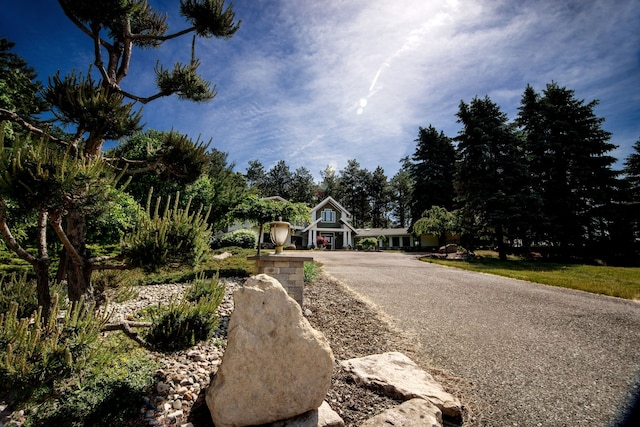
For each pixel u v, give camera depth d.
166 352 3.01
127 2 4.27
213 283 3.90
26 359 1.98
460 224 22.11
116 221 9.27
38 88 3.60
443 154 34.56
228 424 2.01
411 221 36.12
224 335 4.14
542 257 21.95
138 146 13.30
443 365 3.53
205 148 5.11
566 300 7.14
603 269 14.42
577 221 22.42
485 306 6.46
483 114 22.72
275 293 2.36
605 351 4.05
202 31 5.27
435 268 13.72
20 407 2.17
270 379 2.17
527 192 20.78
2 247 7.99
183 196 14.23
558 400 2.80
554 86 24.70
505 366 3.53
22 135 3.35
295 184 55.53
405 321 5.19
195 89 5.20
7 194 2.43
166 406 2.38
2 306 3.48
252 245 22.45
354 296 6.88
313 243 34.62
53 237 8.99
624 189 22.39
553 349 4.09
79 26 4.25
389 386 2.75
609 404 2.73
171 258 3.27
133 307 5.90
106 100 3.56
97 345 2.46
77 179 2.66
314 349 2.33
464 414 2.56
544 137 23.73
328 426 2.19
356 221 56.75
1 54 10.07
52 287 3.92
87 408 2.20
